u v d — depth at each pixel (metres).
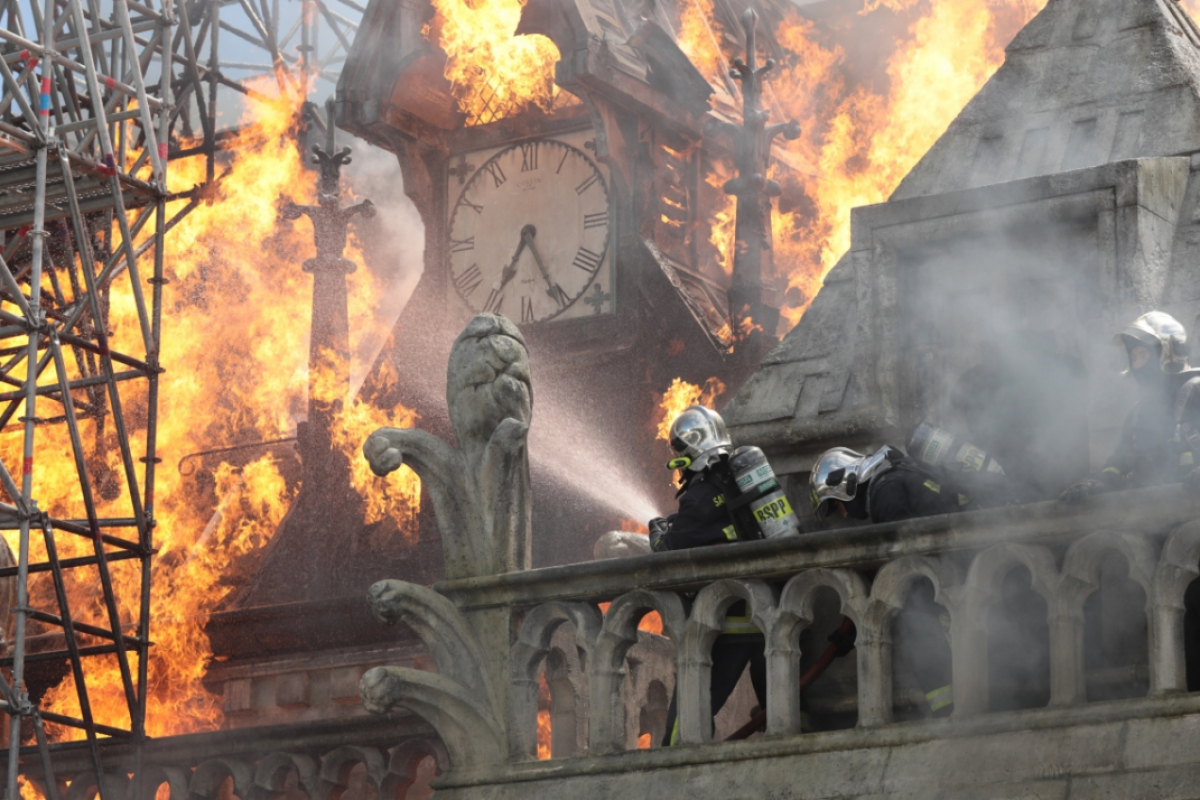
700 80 28.89
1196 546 11.17
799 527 14.78
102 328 24.05
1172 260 14.45
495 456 14.77
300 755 17.62
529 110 29.58
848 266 16.52
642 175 28.45
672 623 13.40
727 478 14.30
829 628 14.91
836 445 15.38
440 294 29.72
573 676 16.31
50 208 26.11
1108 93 15.76
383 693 14.02
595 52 27.31
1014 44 16.52
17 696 20.83
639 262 28.00
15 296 22.97
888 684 12.41
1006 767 11.53
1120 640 12.84
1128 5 16.11
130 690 22.81
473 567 14.73
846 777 12.16
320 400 30.11
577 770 13.56
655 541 14.99
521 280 29.05
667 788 12.95
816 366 15.91
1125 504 11.41
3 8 27.62
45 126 23.84
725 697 14.06
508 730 14.23
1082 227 14.69
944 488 13.30
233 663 27.31
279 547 29.92
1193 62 15.88
